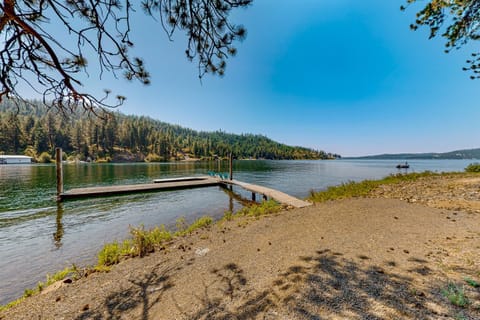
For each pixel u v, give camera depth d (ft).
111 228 23.58
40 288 10.32
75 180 66.49
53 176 75.56
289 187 54.85
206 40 9.93
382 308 5.96
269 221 18.80
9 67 8.01
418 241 11.22
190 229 19.61
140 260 12.37
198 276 9.57
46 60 8.33
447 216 15.67
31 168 114.01
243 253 11.85
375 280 7.59
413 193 25.73
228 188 54.65
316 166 168.25
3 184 55.52
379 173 99.66
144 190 47.44
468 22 12.98
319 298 6.80
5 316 7.73
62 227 23.90
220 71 10.73
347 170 121.60
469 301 5.83
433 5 12.96
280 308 6.52
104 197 41.73
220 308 6.91
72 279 10.73
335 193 32.19
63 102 9.02
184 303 7.47
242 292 7.79
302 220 17.69
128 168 127.85
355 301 6.45
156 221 26.43
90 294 8.81
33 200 38.06
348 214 17.89
